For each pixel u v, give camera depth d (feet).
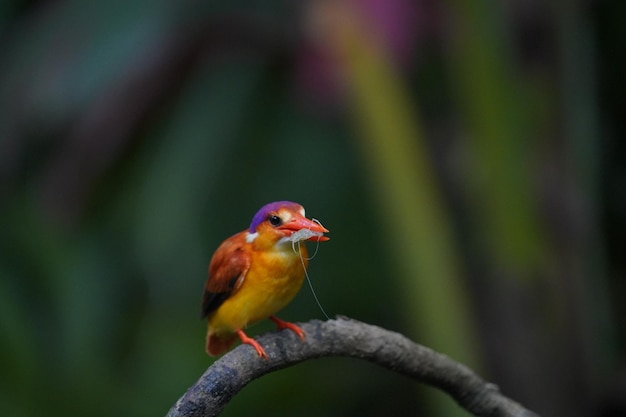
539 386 31.91
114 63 36.09
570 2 32.24
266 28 37.83
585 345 31.96
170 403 36.52
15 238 37.47
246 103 38.47
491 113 31.50
